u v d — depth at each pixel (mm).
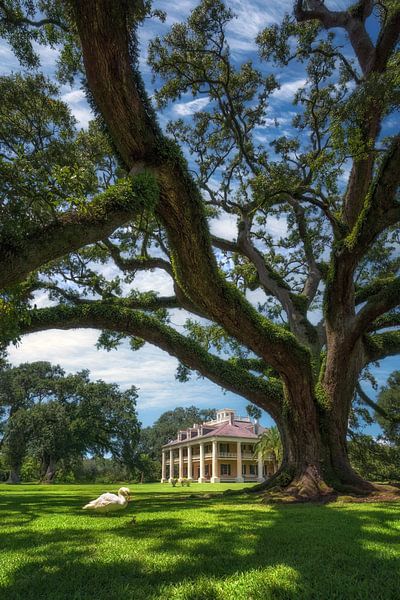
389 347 15938
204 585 3729
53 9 11797
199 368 15906
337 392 14430
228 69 16703
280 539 5660
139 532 6367
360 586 3730
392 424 24312
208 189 19047
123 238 18609
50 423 51781
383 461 23594
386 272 20859
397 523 7062
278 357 13781
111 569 4266
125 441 54594
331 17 15359
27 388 57906
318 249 20812
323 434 14109
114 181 16219
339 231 14523
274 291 17672
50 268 16781
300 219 18859
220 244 17875
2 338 7418
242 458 63562
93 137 15688
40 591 3723
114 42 7840
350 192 15070
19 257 6594
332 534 6031
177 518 8055
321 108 17922
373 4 14969
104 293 18141
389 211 12922
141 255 17859
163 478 74562
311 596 3549
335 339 14664
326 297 14805
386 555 4715
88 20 7582
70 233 7246
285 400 14656
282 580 3869
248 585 3736
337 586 3732
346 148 11664
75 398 54250
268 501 11867
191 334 21406
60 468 59938
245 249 17812
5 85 12508
